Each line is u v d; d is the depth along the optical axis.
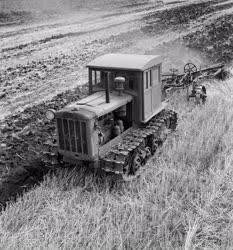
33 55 19.16
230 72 16.06
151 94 9.01
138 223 6.31
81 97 13.88
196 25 26.05
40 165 8.78
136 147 8.15
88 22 27.58
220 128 9.96
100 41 21.89
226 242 6.02
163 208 6.82
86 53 19.48
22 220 6.51
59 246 5.87
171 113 10.12
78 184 7.73
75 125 7.44
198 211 6.71
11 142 9.96
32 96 14.05
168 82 13.48
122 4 35.88
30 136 10.36
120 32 24.14
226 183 7.65
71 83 15.50
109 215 6.59
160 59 9.27
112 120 8.30
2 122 11.58
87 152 7.48
